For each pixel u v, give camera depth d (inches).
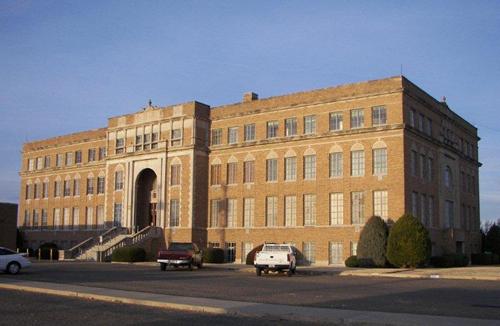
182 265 1733.5
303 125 2171.5
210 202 2409.0
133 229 2541.8
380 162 1961.1
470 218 2596.0
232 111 2388.0
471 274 1457.9
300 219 2129.7
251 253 2071.9
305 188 2128.4
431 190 2124.8
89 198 3021.7
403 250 1737.2
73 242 3073.3
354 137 2025.1
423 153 2081.7
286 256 1444.4
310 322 621.3
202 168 2413.9
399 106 1940.2
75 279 1238.3
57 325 594.9
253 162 2300.7
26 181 3467.0
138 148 2600.9
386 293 949.8
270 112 2269.9
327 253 2039.9
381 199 1948.8
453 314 674.2
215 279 1293.1
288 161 2198.6
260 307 720.3
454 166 2395.4
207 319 642.2
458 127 2516.0
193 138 2389.3
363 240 1844.2
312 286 1098.7
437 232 2140.7
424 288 1058.1
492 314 674.8
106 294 871.7
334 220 2048.5
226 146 2373.3
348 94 2059.5
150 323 609.6
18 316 661.3
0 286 1035.3
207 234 2397.9
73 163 3169.3
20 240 3373.5
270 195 2229.3
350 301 820.6
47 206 3287.4
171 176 2453.2
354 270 1659.7
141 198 2610.7
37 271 1556.3
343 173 2037.4
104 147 2994.6
